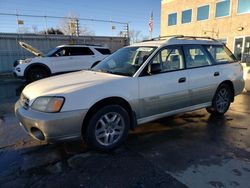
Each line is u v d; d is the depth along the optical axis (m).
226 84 4.85
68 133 2.92
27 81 10.16
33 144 3.54
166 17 27.48
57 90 3.00
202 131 4.05
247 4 18.59
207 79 4.38
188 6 24.25
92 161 3.01
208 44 4.64
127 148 3.39
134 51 4.09
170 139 3.71
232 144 3.51
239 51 19.56
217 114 4.88
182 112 4.12
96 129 3.15
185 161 3.00
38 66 9.92
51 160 3.04
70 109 2.88
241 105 5.91
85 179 2.61
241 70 5.14
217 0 21.12
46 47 17.09
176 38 4.24
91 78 3.44
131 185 2.50
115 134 3.33
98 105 3.15
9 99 6.97
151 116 3.70
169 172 2.74
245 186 2.46
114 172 2.75
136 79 3.44
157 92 3.65
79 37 18.20
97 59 11.23
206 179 2.59
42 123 2.80
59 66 10.33
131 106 3.40
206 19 22.47
